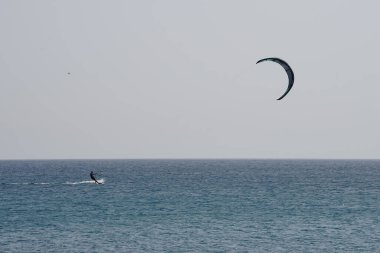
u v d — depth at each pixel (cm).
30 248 19075
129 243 19850
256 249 18962
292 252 18562
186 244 19700
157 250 18712
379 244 19925
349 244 19862
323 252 18600
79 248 19038
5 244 19762
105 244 19700
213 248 19062
